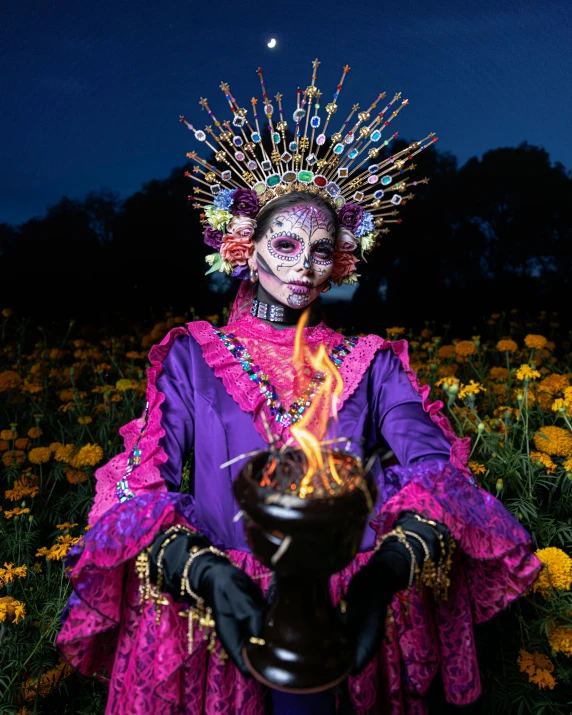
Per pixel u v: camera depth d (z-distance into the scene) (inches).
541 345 144.8
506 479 105.0
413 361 175.8
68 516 123.7
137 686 62.9
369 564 55.8
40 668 88.7
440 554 59.6
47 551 100.3
